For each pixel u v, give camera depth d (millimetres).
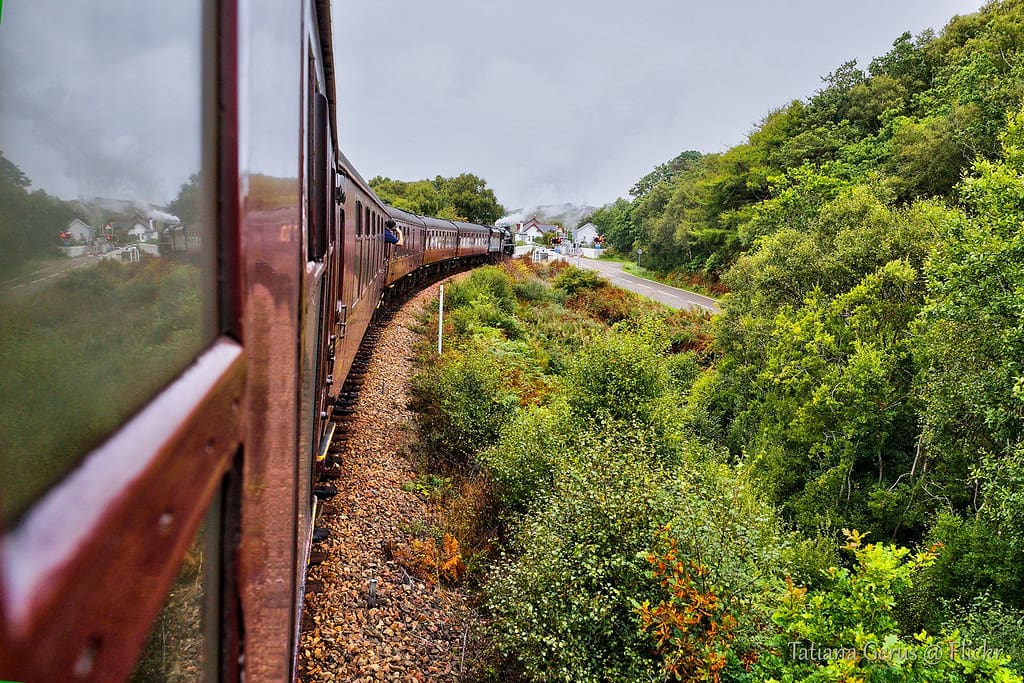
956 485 16297
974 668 5613
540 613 6281
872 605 6266
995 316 14328
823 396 19250
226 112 1069
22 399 657
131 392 796
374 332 16484
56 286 680
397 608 6430
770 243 26297
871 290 21156
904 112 45500
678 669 6047
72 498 509
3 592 394
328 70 4211
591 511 6973
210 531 1020
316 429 4406
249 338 1198
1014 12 35500
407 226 19516
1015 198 14367
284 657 2117
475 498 9312
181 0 903
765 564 6941
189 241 965
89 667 510
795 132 52219
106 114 737
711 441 22234
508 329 22703
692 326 34406
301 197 2281
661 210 76062
